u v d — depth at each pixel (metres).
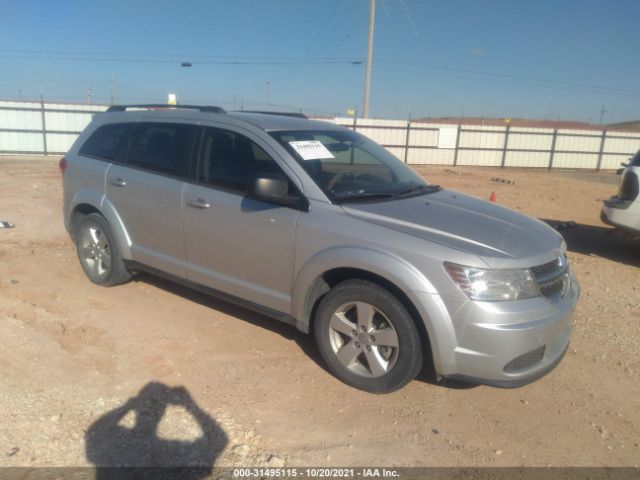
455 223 3.69
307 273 3.78
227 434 3.21
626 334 4.95
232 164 4.30
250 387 3.74
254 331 4.62
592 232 10.09
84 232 5.47
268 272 4.07
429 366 4.17
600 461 3.16
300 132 4.43
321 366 4.07
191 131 4.64
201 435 3.18
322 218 3.74
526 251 3.47
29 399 3.42
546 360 3.49
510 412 3.62
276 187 3.76
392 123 27.62
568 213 12.65
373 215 3.68
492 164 29.75
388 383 3.60
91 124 5.63
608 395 3.89
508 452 3.21
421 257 3.34
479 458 3.14
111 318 4.74
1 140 23.61
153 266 4.93
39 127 23.89
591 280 6.69
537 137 29.75
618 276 6.94
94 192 5.27
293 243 3.85
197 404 3.49
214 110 4.66
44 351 4.06
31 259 6.33
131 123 5.17
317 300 3.96
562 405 3.73
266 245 4.02
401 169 4.87
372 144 5.09
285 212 3.90
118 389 3.61
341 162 4.32
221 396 3.60
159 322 4.71
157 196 4.70
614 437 3.39
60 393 3.52
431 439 3.29
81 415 3.29
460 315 3.25
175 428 3.22
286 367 4.03
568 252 8.24
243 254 4.18
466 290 3.23
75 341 4.25
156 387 3.66
